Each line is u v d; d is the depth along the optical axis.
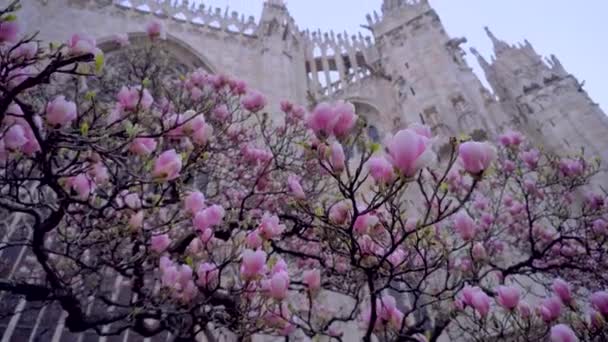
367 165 3.49
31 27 21.16
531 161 11.05
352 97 28.95
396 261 5.04
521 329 5.43
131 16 26.70
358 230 4.11
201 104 9.05
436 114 21.67
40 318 11.77
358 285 5.98
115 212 5.66
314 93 29.66
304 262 10.73
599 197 10.72
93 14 25.22
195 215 4.95
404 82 26.36
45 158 4.36
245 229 6.20
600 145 23.28
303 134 10.05
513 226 12.23
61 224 7.55
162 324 6.91
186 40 27.61
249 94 8.45
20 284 5.89
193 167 5.89
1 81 3.68
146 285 7.52
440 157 18.69
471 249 5.57
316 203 7.98
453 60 26.98
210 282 5.32
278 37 30.03
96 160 4.86
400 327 4.86
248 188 9.88
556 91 27.42
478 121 21.02
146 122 5.34
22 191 8.16
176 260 6.48
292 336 10.20
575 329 5.05
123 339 11.85
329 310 11.96
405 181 2.98
